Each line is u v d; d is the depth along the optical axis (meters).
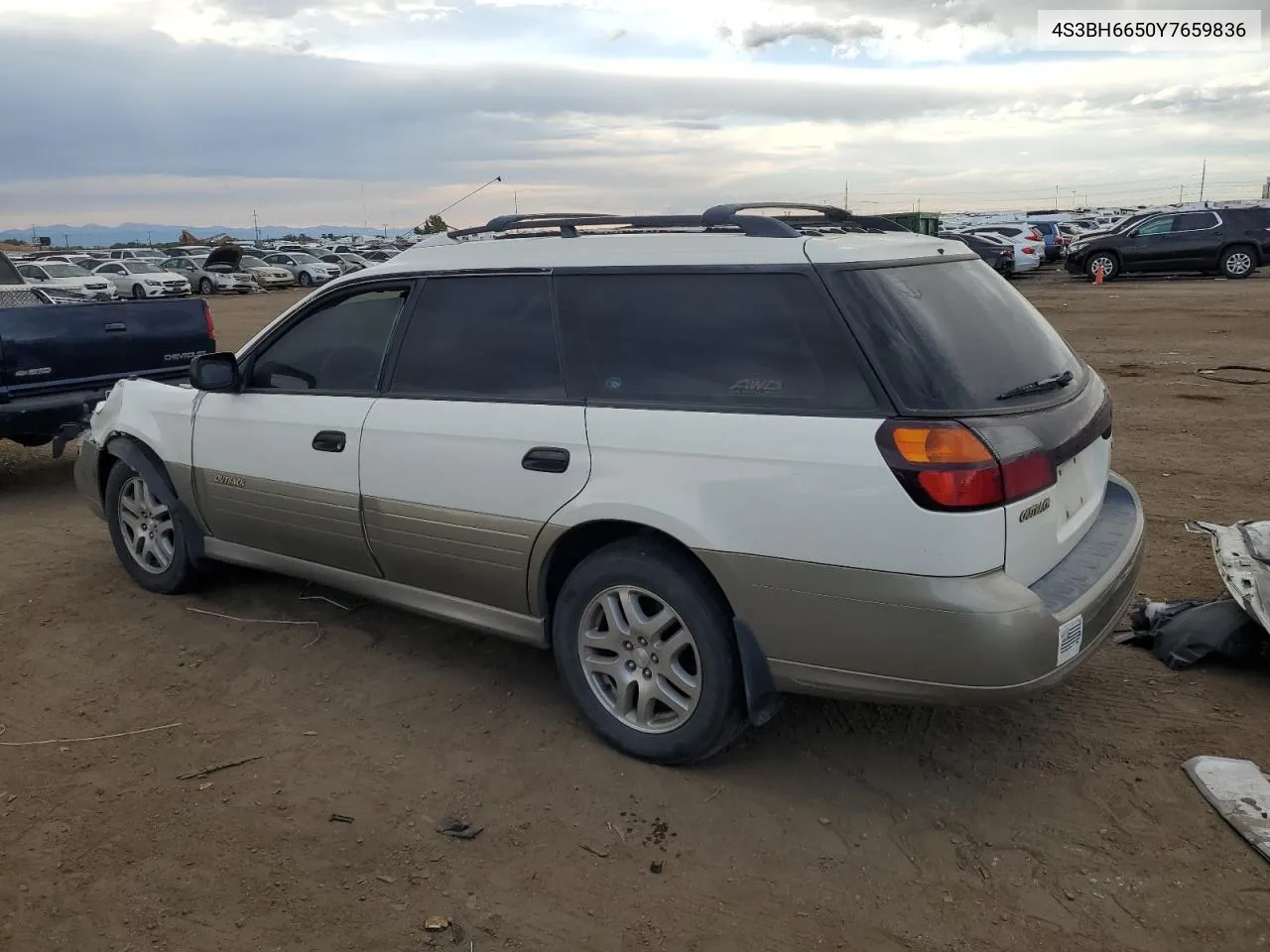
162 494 4.97
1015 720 3.75
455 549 3.82
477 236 4.13
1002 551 2.87
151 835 3.17
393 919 2.79
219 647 4.56
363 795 3.37
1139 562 3.53
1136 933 2.68
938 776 3.41
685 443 3.20
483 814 3.26
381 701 4.03
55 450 7.14
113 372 7.43
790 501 3.00
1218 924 2.70
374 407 4.03
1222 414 9.12
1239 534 4.21
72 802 3.35
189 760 3.61
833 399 3.00
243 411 4.52
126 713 3.96
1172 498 6.48
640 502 3.26
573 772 3.49
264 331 4.53
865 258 3.18
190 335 7.97
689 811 3.26
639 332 3.42
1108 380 11.25
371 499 4.03
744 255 3.28
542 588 3.67
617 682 3.54
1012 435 2.92
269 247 43.72
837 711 3.88
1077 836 3.08
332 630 4.72
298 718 3.91
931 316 3.11
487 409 3.69
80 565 5.73
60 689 4.17
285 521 4.44
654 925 2.76
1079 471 3.37
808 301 3.12
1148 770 3.40
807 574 3.01
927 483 2.79
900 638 2.91
